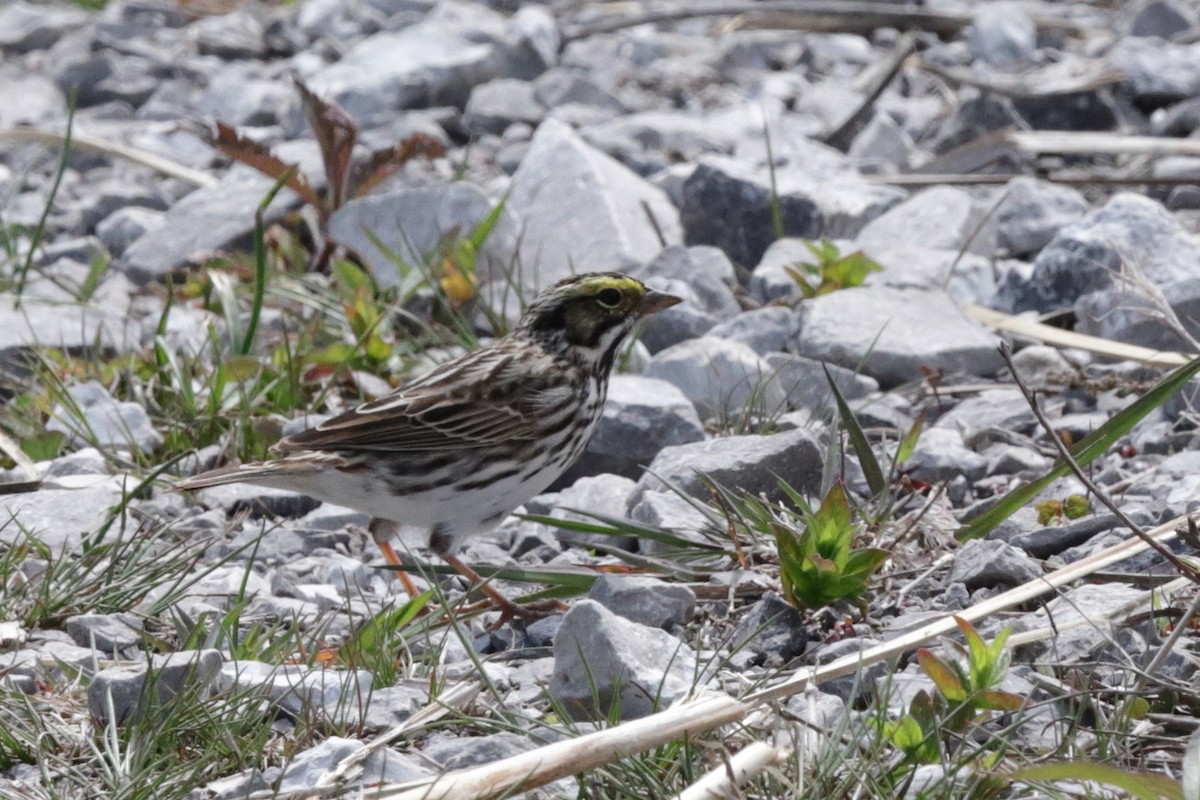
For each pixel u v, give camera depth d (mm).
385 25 24797
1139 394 12570
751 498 10078
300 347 13789
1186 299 13562
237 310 14188
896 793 7176
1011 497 10156
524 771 7145
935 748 7418
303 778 7590
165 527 10727
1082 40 23172
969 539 10141
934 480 11617
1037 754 7547
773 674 8547
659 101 21766
